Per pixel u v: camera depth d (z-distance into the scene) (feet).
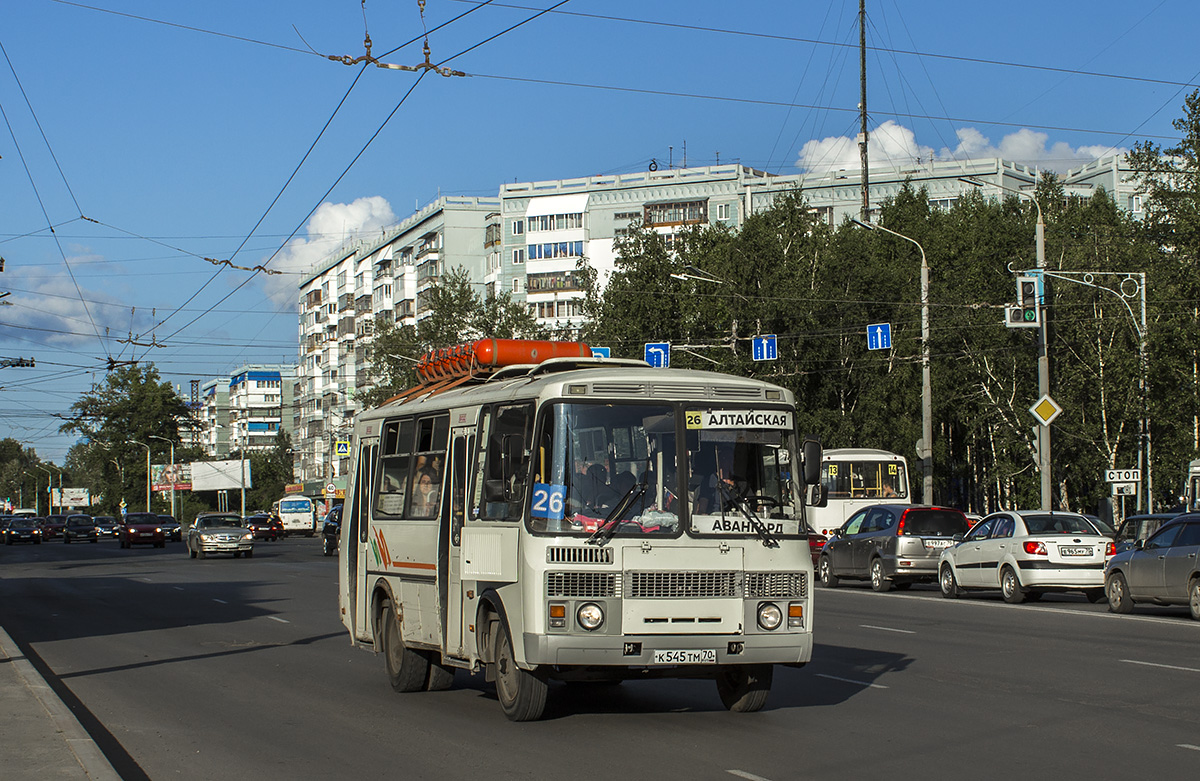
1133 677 40.32
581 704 35.99
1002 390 150.30
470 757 28.25
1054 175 207.00
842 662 45.09
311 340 402.11
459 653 34.58
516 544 30.78
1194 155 137.59
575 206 283.59
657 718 33.32
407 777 26.27
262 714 35.27
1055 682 39.45
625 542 30.22
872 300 160.66
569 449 30.55
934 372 152.97
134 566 135.95
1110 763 26.89
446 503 35.96
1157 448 132.05
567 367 37.14
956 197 269.64
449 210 313.73
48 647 54.54
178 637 57.98
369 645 42.52
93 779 24.47
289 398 533.96
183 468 353.51
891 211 196.54
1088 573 69.62
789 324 157.58
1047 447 96.84
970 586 75.72
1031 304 93.91
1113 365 124.88
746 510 31.32
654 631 30.09
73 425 302.66
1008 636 53.42
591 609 29.78
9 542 250.37
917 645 50.37
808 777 25.66
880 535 85.10
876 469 114.62
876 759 27.48
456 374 41.14
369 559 42.68
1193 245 132.67
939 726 31.71
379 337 215.51
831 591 84.94
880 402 154.20
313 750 29.58
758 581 31.12
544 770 26.63
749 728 31.63
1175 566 60.13
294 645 54.19
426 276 313.32
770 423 32.42
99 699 38.55
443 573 35.81
